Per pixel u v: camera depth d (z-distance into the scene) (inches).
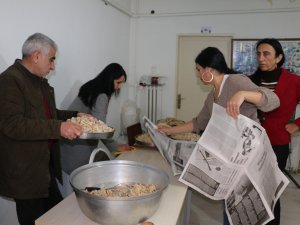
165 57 188.5
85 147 86.5
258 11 168.2
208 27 179.6
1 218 78.5
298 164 160.4
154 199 42.5
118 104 178.4
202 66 63.6
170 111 192.4
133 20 188.2
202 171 55.2
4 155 59.7
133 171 55.4
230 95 60.6
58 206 49.5
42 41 60.0
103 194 47.0
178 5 181.6
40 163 62.2
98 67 142.9
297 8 161.9
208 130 56.1
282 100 80.9
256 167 51.2
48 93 69.4
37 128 54.5
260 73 85.6
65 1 108.1
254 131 50.5
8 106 55.4
